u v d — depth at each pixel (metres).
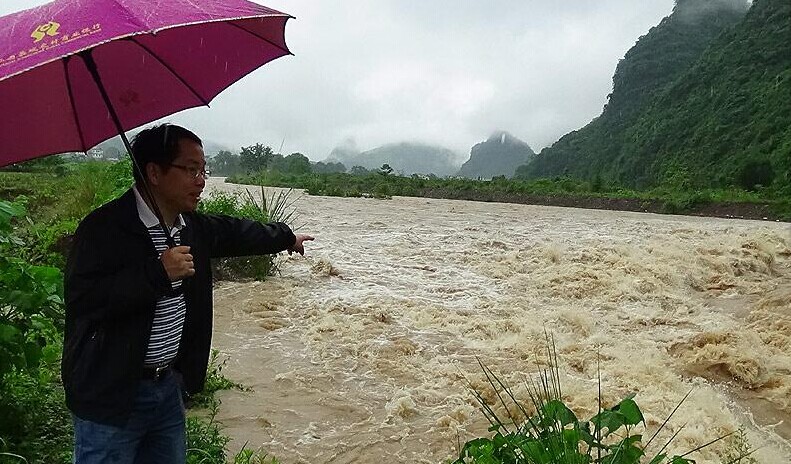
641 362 6.75
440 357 6.74
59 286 3.91
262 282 9.23
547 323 7.98
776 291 9.86
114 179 11.77
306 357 6.60
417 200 25.97
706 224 17.70
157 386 2.55
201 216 2.84
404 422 5.26
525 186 33.50
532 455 2.61
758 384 6.40
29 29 2.06
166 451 2.70
